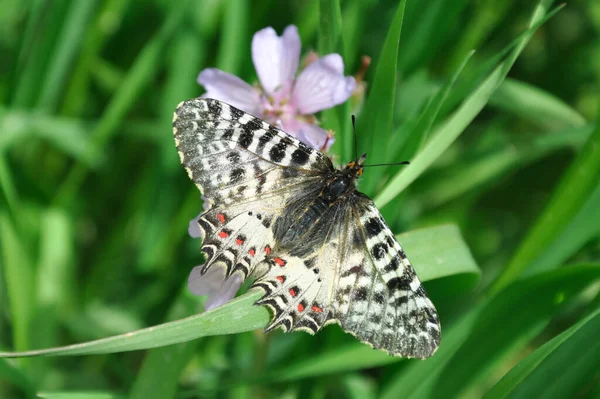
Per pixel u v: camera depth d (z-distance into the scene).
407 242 0.33
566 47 0.41
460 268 0.33
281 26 0.40
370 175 0.34
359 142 0.35
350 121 0.34
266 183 0.32
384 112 0.33
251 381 0.33
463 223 0.40
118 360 0.37
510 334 0.33
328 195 0.32
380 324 0.31
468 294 0.36
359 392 0.35
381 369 0.38
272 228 0.32
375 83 0.33
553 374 0.32
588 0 0.40
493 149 0.38
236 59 0.38
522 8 0.40
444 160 0.39
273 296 0.31
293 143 0.32
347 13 0.38
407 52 0.37
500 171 0.39
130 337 0.30
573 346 0.32
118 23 0.40
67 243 0.39
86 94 0.40
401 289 0.31
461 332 0.33
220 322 0.31
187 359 0.32
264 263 0.31
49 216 0.39
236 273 0.32
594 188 0.34
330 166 0.32
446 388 0.34
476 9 0.39
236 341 0.36
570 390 0.32
